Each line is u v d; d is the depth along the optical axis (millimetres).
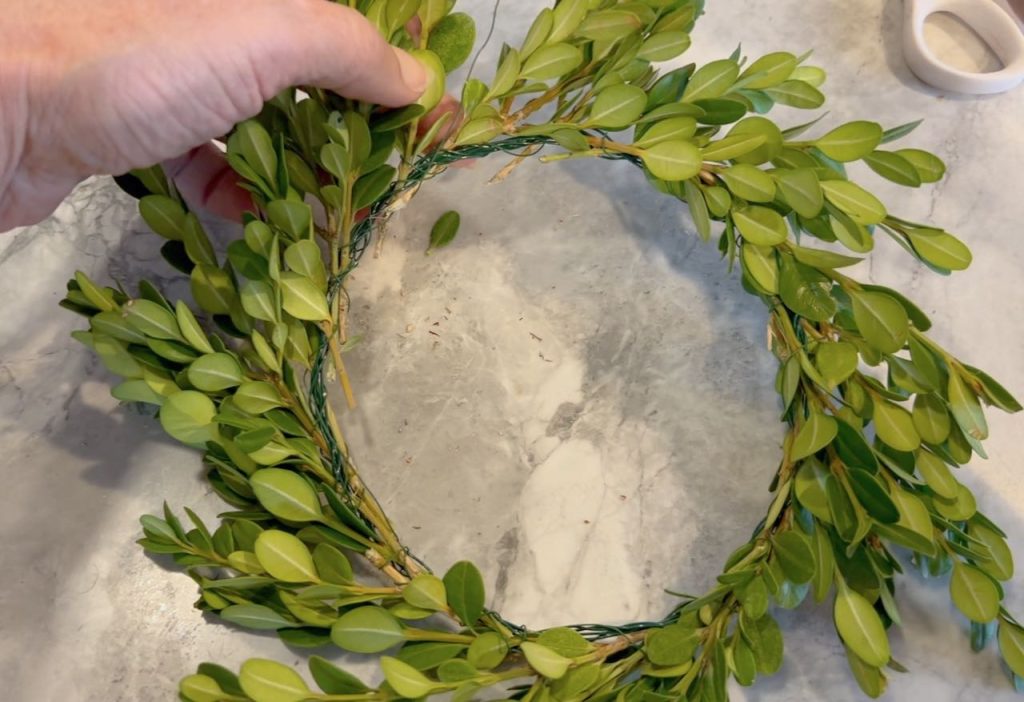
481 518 335
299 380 348
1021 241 362
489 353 354
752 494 334
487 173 376
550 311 359
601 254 365
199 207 363
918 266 359
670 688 288
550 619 325
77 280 291
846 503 279
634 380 349
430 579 273
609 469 339
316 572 277
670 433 342
